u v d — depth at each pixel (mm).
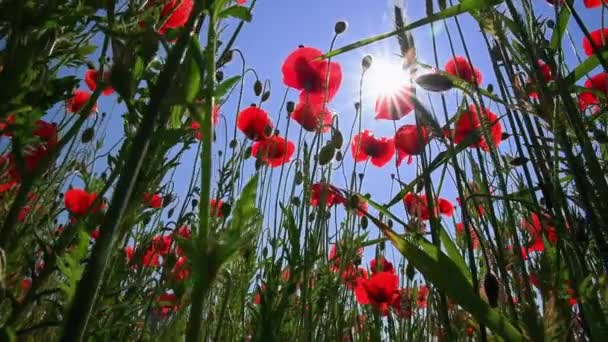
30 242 235
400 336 543
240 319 411
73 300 115
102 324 238
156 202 373
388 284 474
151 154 173
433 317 417
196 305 138
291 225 346
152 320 324
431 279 208
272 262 360
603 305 190
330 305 486
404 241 216
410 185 278
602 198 213
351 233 491
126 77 151
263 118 520
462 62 368
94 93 182
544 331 193
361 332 569
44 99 188
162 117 159
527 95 259
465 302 204
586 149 221
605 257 211
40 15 170
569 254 231
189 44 137
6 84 160
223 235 142
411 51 270
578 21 245
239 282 376
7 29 177
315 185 515
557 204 236
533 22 252
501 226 325
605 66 241
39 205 277
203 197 141
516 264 278
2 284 136
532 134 258
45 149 223
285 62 471
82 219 168
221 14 144
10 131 168
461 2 251
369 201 258
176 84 138
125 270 251
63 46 203
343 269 486
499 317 202
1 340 114
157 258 401
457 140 339
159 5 223
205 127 138
